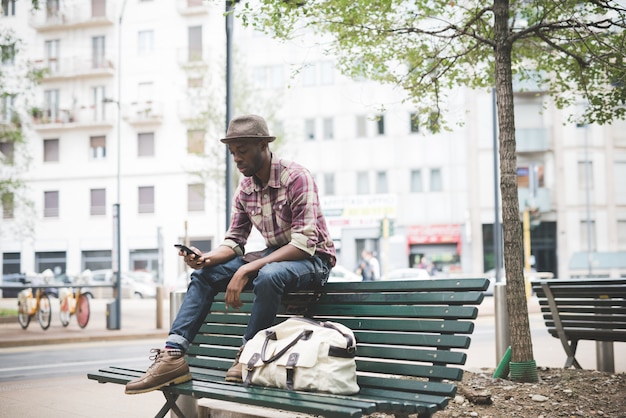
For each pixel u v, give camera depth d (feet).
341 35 23.15
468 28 22.59
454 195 145.07
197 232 156.56
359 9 21.67
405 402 9.84
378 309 11.83
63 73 164.66
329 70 150.41
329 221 150.10
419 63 24.38
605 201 146.20
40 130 165.07
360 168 148.97
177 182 158.51
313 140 151.23
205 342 14.70
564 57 23.82
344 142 149.69
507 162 19.56
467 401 16.37
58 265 164.35
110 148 163.43
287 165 13.00
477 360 33.12
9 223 164.04
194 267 12.95
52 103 167.02
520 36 20.03
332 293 12.91
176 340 12.34
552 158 146.20
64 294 63.00
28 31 167.53
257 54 151.64
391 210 146.92
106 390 25.03
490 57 25.80
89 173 163.73
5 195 108.88
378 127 148.66
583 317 21.70
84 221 163.63
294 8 20.80
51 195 165.48
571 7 21.35
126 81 162.81
